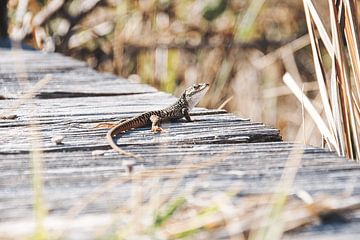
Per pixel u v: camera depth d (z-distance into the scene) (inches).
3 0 818.2
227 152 275.1
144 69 851.4
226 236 189.2
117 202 213.8
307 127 662.5
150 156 274.2
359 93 322.7
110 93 452.8
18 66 551.5
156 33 861.2
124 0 878.4
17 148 286.2
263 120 796.0
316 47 344.5
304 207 197.3
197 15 874.8
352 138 321.1
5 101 418.6
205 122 346.9
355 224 195.6
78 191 226.8
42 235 181.9
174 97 440.1
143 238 186.9
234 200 214.7
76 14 898.1
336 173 243.1
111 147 291.4
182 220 200.8
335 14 323.9
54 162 264.8
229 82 838.5
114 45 863.7
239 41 835.4
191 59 850.1
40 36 874.1
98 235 186.4
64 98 436.8
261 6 842.2
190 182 235.0
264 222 191.3
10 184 236.2
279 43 839.7
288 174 241.3
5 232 190.1
